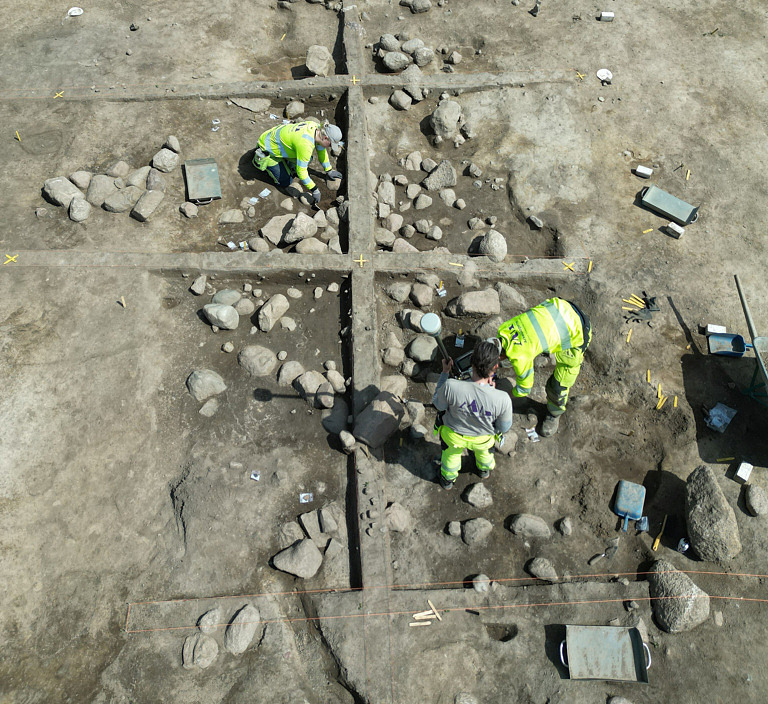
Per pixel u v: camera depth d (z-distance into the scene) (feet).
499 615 14.23
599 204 21.08
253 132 23.20
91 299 18.61
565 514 15.93
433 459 16.70
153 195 20.68
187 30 25.80
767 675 13.73
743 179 21.72
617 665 13.52
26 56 24.73
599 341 18.44
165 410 17.25
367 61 25.52
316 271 19.27
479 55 25.46
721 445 16.60
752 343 16.81
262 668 13.73
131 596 14.58
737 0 26.89
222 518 15.55
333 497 16.06
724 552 14.57
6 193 20.90
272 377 17.97
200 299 19.36
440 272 19.42
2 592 14.30
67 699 13.35
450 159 22.80
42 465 15.89
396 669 13.41
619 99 23.79
